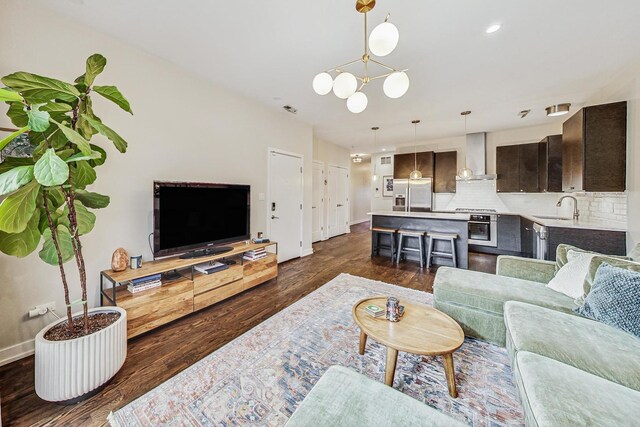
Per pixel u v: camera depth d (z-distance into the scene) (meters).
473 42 2.34
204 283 2.60
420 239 4.24
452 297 2.10
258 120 3.89
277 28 2.17
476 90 3.42
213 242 2.97
